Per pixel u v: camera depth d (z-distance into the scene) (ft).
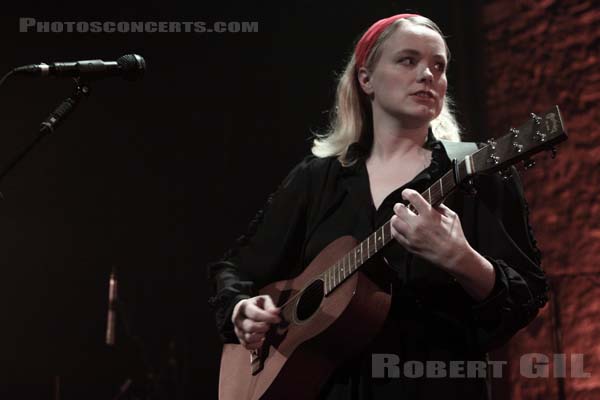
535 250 9.09
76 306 29.40
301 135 28.60
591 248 21.34
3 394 28.58
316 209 10.29
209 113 29.35
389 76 9.80
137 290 29.60
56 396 26.09
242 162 29.25
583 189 21.57
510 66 23.12
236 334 10.36
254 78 28.89
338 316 8.88
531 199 22.09
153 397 27.48
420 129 9.93
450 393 8.55
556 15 22.49
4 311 29.07
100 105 29.60
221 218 29.48
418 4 25.20
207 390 28.96
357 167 10.05
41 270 29.35
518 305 8.29
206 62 29.04
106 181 29.63
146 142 29.63
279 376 9.57
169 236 29.73
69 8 28.30
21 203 29.35
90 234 29.63
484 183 9.04
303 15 28.25
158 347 29.32
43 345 29.09
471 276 8.02
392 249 9.12
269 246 10.88
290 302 10.17
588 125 21.71
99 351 29.19
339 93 10.91
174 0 28.60
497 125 23.09
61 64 11.12
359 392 8.86
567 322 21.36
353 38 27.73
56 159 29.48
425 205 7.93
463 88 23.61
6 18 28.12
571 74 22.11
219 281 11.28
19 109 28.78
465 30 23.89
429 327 8.77
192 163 29.60
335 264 9.31
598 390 20.90
